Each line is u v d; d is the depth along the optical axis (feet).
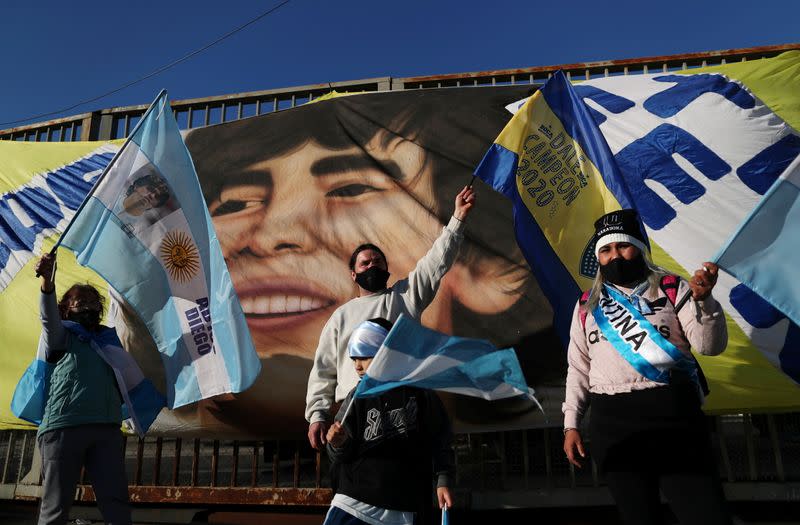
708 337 8.63
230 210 17.65
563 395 14.49
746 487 14.06
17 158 20.63
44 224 19.62
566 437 9.43
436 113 16.92
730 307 14.11
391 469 9.07
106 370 12.71
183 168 13.05
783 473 14.01
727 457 14.42
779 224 9.12
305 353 16.24
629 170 15.35
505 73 18.20
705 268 8.59
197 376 12.30
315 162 17.40
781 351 13.69
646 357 8.81
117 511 12.13
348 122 17.46
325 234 16.81
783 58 15.61
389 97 17.35
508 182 12.54
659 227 14.87
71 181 19.95
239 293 16.96
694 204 14.83
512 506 14.94
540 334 14.89
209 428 16.60
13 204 20.02
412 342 9.25
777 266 9.03
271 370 16.34
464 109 16.79
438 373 9.09
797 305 8.87
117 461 12.39
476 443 15.72
